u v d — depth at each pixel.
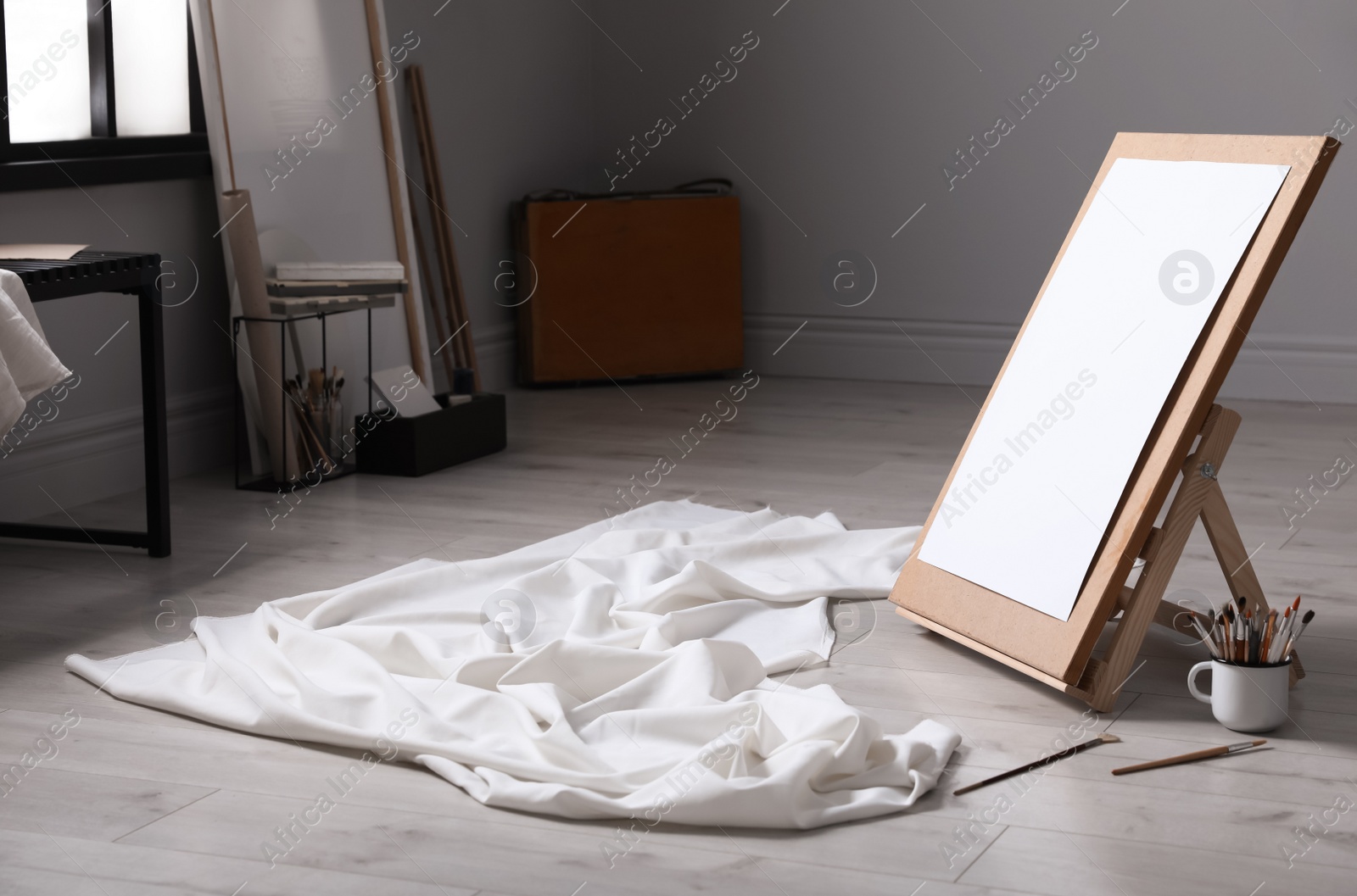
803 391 5.57
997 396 2.59
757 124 5.90
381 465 4.07
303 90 4.14
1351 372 5.14
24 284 2.65
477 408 4.28
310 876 1.67
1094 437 2.32
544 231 5.52
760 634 2.62
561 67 5.95
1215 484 2.22
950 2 5.50
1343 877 1.65
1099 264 2.46
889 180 5.72
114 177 3.60
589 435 4.68
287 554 3.20
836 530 3.31
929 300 5.75
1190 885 1.64
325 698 2.17
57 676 2.40
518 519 3.56
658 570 2.92
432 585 2.82
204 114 4.11
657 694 2.18
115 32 3.76
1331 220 5.10
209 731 2.15
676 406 5.23
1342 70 5.01
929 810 1.85
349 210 4.33
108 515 3.53
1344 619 2.65
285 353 3.91
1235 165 2.24
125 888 1.63
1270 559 3.08
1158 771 1.97
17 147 3.37
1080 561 2.25
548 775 1.89
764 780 1.79
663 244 5.67
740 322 5.83
